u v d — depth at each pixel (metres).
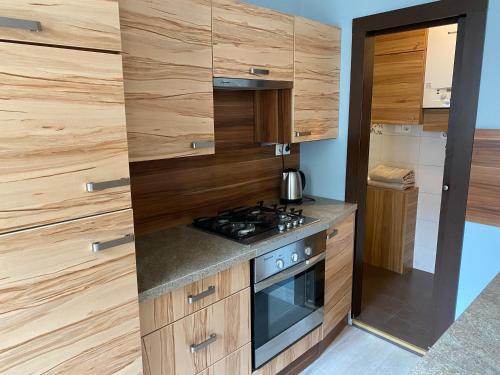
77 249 1.09
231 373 1.78
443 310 2.25
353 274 2.68
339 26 2.45
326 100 2.43
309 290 2.17
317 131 2.40
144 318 1.38
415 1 2.11
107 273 1.17
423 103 3.05
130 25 1.38
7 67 0.90
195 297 1.53
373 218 3.64
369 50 2.41
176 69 1.56
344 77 2.49
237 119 2.34
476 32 1.90
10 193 0.94
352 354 2.39
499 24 1.83
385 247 3.59
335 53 2.43
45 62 0.96
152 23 1.45
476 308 1.19
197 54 1.63
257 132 2.42
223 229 1.99
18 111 0.93
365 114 2.48
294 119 2.20
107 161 1.12
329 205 2.53
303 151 2.85
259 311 1.85
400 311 2.85
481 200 2.01
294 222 2.07
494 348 0.97
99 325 1.17
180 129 1.61
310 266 2.11
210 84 1.71
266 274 1.83
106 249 1.15
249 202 2.54
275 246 1.85
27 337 1.02
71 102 1.02
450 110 2.07
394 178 3.43
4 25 0.88
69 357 1.11
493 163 1.94
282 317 2.01
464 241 2.10
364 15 2.33
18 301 0.99
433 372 0.87
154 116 1.51
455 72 2.05
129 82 1.41
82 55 1.03
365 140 2.52
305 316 2.16
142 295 1.32
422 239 3.55
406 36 3.05
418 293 3.13
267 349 1.93
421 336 2.52
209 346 1.65
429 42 2.94
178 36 1.54
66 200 1.05
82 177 1.07
